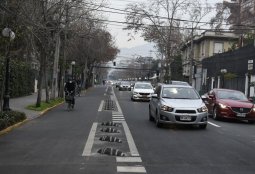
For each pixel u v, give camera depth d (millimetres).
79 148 12156
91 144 12914
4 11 17891
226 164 10266
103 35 63875
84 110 27250
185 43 74875
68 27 32688
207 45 72625
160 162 10305
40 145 12695
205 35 72125
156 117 18266
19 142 13305
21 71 37062
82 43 61375
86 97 45938
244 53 45125
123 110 27516
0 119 16047
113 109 28266
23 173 8953
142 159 10641
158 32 69562
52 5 27156
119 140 13703
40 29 24156
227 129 18328
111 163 10070
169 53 70562
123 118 21828
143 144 13148
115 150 11469
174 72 86062
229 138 15180
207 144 13508
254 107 21938
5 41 18828
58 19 29031
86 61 68750
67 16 30312
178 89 18969
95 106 31109
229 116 21781
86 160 10383
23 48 22297
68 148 12148
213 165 10094
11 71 33188
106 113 24906
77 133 15562
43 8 24047
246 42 56625
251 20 64625
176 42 71188
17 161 10234
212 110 23188
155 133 15969
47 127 17562
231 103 22047
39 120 20594
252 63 42031
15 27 19203
